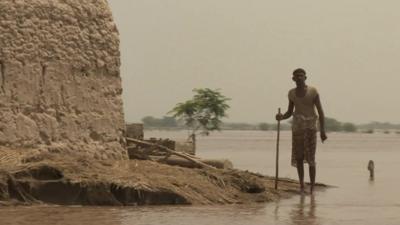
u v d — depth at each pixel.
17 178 19.66
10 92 21.53
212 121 64.81
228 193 21.53
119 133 23.61
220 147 103.69
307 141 23.45
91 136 22.91
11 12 21.67
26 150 21.34
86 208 18.98
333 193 24.48
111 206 19.47
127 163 22.38
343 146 122.19
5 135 21.36
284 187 25.09
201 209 19.08
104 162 21.86
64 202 19.62
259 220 17.25
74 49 22.73
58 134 22.25
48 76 22.20
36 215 17.55
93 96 23.05
